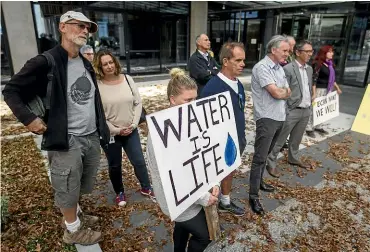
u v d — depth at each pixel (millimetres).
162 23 11352
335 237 2391
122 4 10219
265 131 2574
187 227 1600
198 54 3742
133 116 2695
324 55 4543
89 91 2012
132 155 2777
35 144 4477
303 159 3947
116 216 2648
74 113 1949
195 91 1551
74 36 1808
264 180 3350
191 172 1490
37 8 8430
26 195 2986
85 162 2180
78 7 9297
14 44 7832
